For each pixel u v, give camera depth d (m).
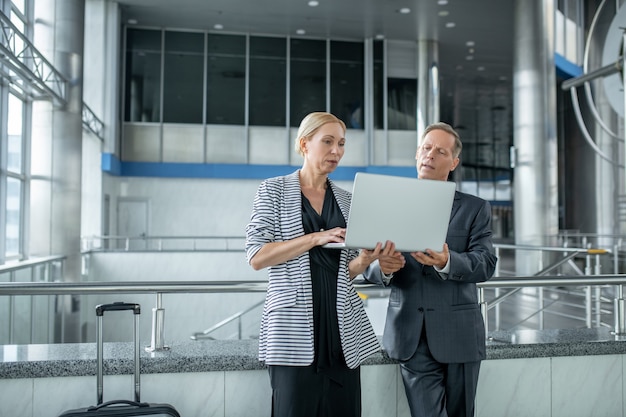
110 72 13.77
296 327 1.70
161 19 14.95
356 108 16.36
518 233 11.78
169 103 15.42
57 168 8.92
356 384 1.83
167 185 15.47
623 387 2.62
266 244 1.69
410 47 16.66
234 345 2.46
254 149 15.79
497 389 2.51
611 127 13.92
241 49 15.89
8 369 2.16
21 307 6.96
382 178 1.59
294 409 1.71
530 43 11.79
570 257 6.11
